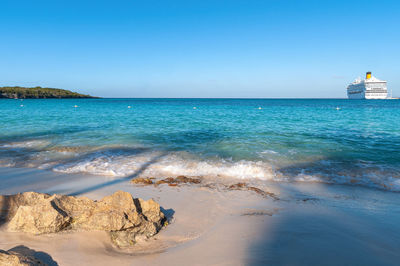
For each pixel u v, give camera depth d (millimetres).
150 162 10406
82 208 4625
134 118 29312
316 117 31641
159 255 3846
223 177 8688
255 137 16125
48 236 4051
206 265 3590
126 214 4441
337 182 8297
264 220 5273
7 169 9273
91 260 3596
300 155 11555
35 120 25281
